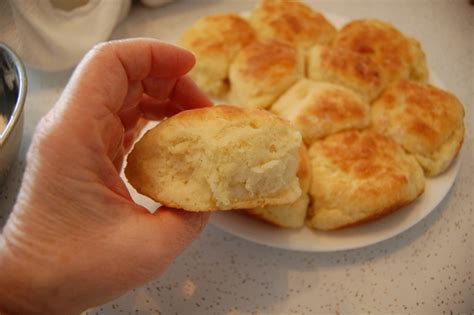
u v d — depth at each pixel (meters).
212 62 0.33
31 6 0.32
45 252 0.19
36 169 0.18
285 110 0.31
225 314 0.26
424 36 0.39
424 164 0.30
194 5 0.40
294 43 0.35
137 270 0.20
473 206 0.30
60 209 0.19
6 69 0.30
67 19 0.34
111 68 0.20
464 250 0.28
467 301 0.27
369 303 0.26
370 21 0.36
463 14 0.41
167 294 0.26
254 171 0.21
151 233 0.20
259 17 0.36
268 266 0.27
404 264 0.28
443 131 0.30
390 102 0.31
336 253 0.28
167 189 0.21
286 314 0.26
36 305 0.19
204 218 0.22
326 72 0.33
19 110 0.27
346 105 0.30
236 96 0.33
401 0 0.42
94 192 0.19
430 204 0.29
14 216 0.19
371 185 0.27
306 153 0.29
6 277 0.18
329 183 0.28
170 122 0.22
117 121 0.22
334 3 0.41
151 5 0.39
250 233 0.27
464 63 0.38
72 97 0.19
